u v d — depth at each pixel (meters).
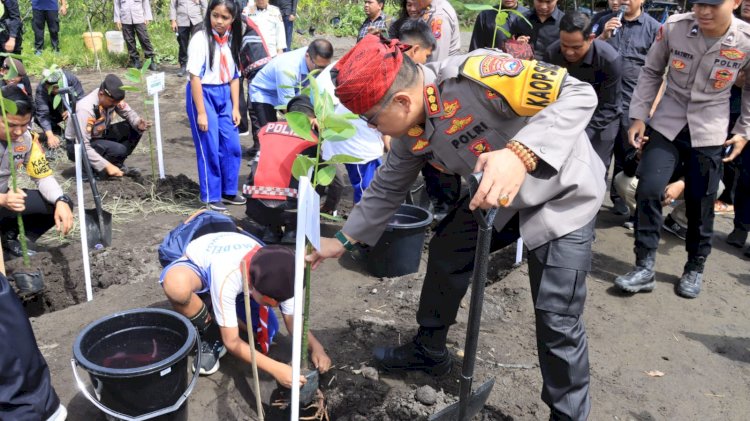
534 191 2.26
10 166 3.93
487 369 3.22
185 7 10.86
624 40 5.04
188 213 5.38
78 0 14.43
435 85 2.19
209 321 3.01
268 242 4.75
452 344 3.42
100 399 2.52
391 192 2.67
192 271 2.85
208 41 5.02
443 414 2.39
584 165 2.29
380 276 4.33
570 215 2.29
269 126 4.45
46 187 4.21
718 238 5.22
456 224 2.80
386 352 3.15
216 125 5.25
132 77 5.42
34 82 10.30
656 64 4.03
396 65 2.11
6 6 9.15
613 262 4.69
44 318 3.58
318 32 16.89
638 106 4.09
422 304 2.99
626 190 5.12
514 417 2.88
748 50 3.67
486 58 2.13
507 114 2.11
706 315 3.98
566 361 2.32
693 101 3.86
